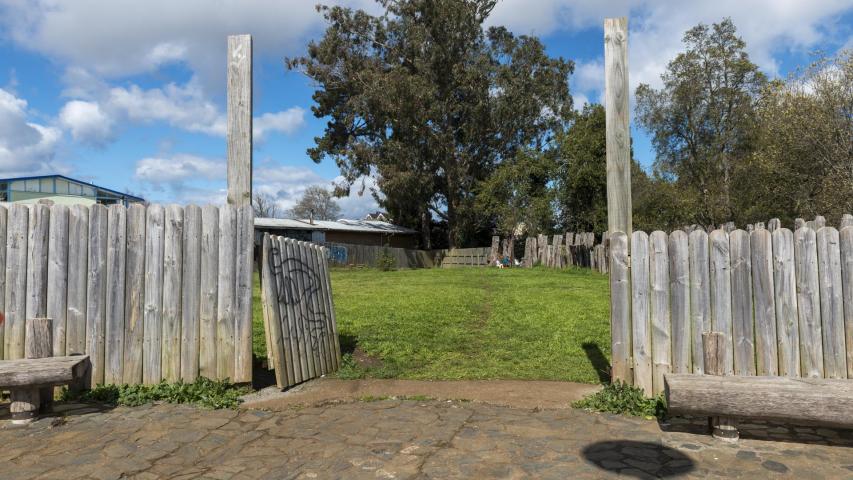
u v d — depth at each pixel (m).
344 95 43.81
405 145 41.19
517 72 44.62
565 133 40.09
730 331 5.55
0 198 44.28
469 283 20.47
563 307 13.00
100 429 5.04
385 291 17.25
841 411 4.33
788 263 5.45
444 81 42.62
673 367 5.68
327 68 42.53
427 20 41.91
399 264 41.44
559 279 21.27
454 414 5.57
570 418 5.40
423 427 5.16
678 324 5.68
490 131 44.59
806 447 4.59
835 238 5.36
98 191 47.78
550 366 7.72
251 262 6.46
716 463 4.26
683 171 46.12
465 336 9.77
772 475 4.04
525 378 7.11
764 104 27.05
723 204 35.97
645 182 39.78
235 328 6.37
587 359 8.10
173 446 4.65
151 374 6.14
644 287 5.81
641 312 5.81
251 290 6.44
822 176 22.55
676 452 4.48
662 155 46.62
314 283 7.68
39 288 5.92
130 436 4.87
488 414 5.56
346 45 42.34
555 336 9.60
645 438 4.81
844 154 21.75
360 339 9.36
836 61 22.45
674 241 5.73
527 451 4.53
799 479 3.98
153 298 6.20
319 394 6.34
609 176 6.04
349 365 7.95
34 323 5.53
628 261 5.92
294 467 4.23
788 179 24.47
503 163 42.44
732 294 5.55
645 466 4.21
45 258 5.97
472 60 43.22
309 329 7.33
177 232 6.29
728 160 43.03
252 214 6.51
